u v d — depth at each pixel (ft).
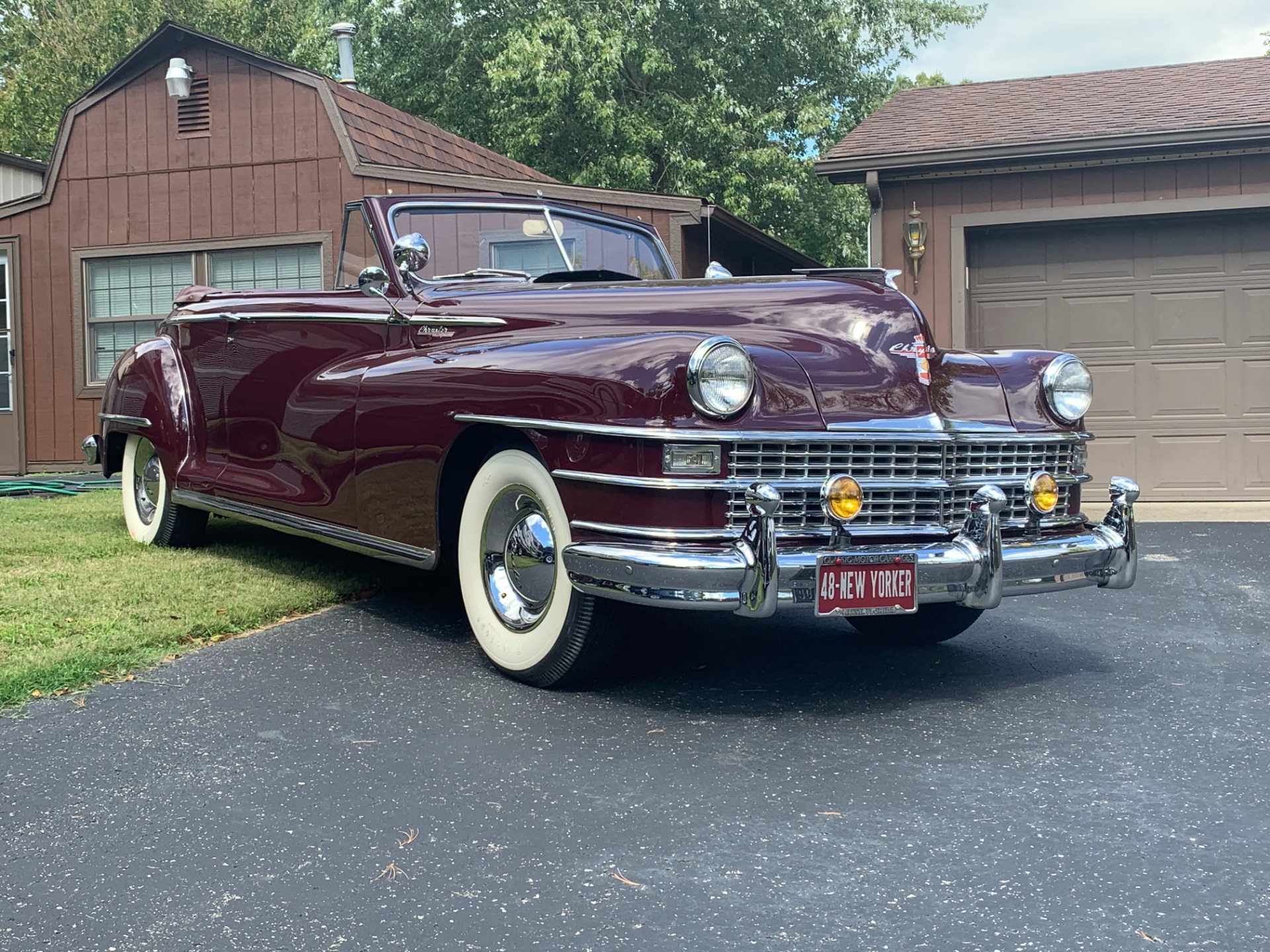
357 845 8.01
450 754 9.84
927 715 11.21
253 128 37.52
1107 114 31.35
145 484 19.63
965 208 31.07
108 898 7.20
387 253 15.07
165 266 38.93
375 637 13.87
